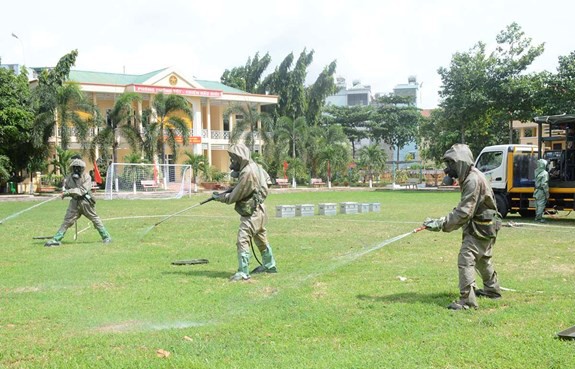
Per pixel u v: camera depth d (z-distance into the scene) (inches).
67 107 1494.8
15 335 215.9
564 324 224.4
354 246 472.4
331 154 2048.5
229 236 553.0
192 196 1395.2
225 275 340.5
